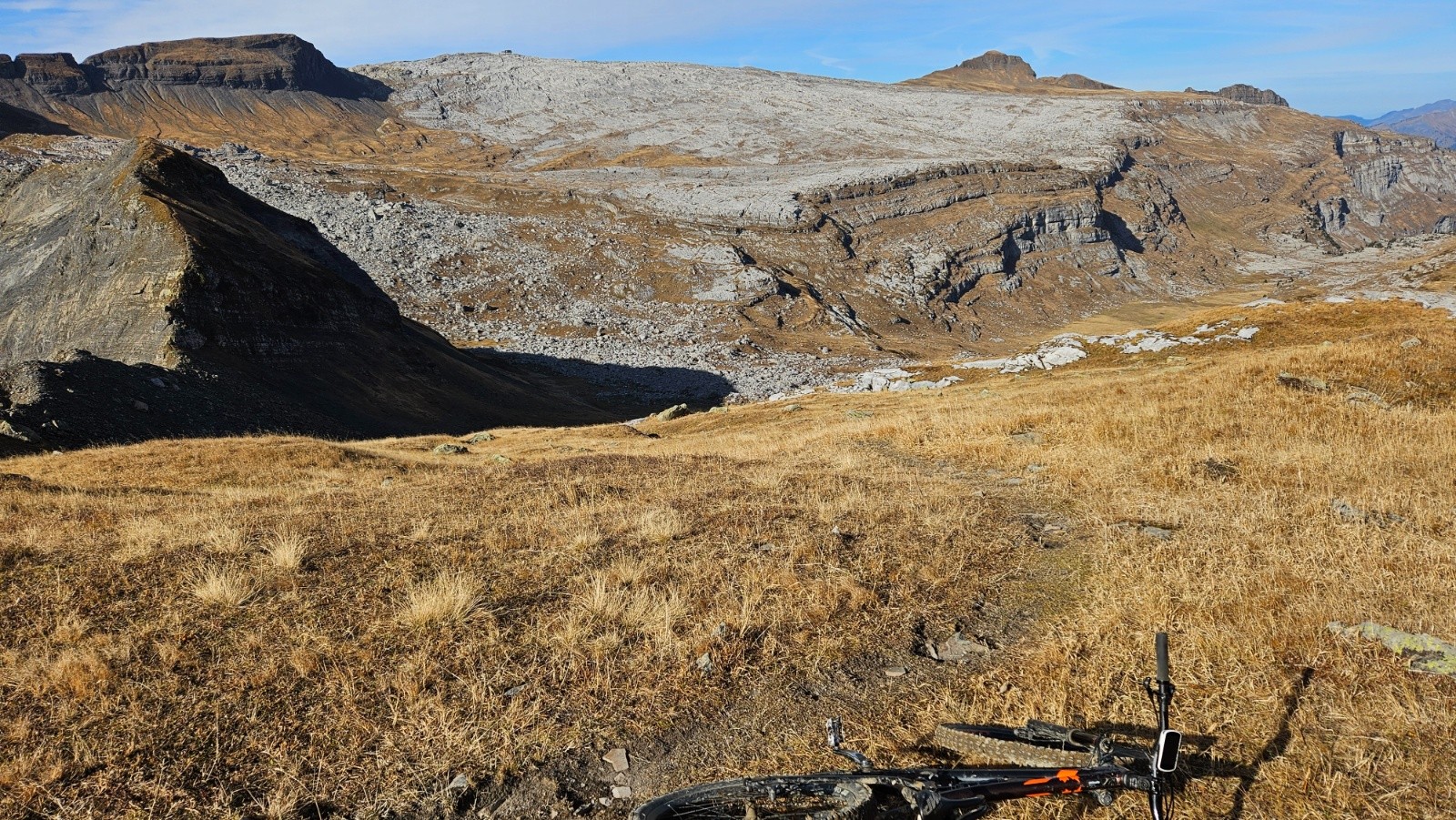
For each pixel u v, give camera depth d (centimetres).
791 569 838
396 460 3028
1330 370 2117
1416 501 1041
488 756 510
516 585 793
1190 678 597
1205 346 4553
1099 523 1038
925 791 333
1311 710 543
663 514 1064
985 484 1357
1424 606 685
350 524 1030
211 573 759
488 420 10012
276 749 506
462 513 1119
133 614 698
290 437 3412
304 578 796
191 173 9800
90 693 558
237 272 8119
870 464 1560
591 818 465
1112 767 373
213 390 6638
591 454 2055
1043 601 799
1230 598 735
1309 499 1078
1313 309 4712
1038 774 360
